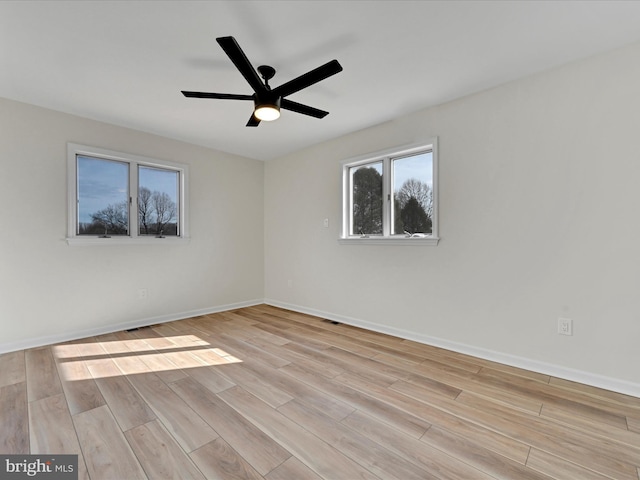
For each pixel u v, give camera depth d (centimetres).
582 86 223
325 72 191
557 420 178
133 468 141
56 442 157
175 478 135
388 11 179
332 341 316
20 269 290
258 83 206
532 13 179
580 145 224
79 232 329
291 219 457
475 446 156
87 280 329
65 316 315
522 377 233
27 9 175
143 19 184
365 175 372
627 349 208
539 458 148
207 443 158
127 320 357
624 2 169
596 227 218
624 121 208
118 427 170
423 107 306
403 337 326
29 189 295
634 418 179
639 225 203
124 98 285
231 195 457
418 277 315
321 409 189
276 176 482
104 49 213
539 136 241
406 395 206
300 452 152
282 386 219
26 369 244
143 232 373
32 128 296
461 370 246
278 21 187
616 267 211
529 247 247
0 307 280
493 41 205
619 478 136
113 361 262
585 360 223
